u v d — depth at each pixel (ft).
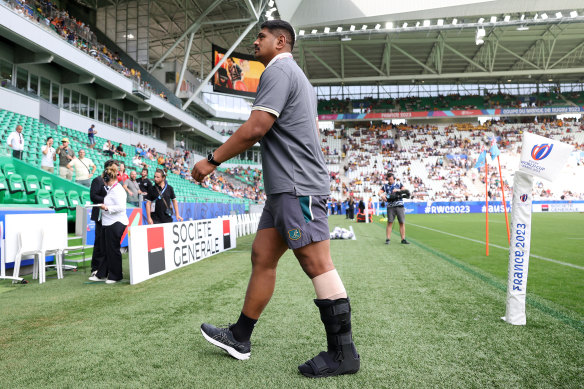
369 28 109.09
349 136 151.84
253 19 79.10
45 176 28.58
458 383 5.40
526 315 9.32
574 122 146.92
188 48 90.33
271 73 5.34
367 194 120.88
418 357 6.48
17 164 28.35
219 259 21.27
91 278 15.35
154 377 5.68
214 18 97.96
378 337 7.61
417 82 159.74
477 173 125.59
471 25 100.94
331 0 93.35
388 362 6.24
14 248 14.57
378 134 151.53
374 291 12.28
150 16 96.99
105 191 16.38
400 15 93.20
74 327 8.55
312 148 5.49
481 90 161.99
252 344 7.20
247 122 5.17
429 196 116.06
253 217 44.37
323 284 5.60
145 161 66.44
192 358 6.49
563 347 6.97
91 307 10.55
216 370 5.93
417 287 12.92
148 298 11.68
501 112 144.05
